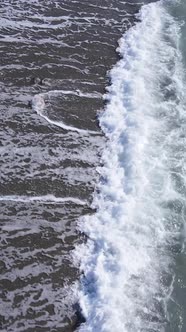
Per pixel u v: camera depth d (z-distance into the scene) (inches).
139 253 489.7
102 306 446.6
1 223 509.0
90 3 815.7
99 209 528.7
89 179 557.3
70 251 490.9
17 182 546.6
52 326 436.8
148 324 438.9
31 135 594.2
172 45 750.5
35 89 650.8
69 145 589.6
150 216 522.0
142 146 591.2
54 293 459.2
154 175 561.9
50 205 529.0
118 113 631.8
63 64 694.5
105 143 597.6
